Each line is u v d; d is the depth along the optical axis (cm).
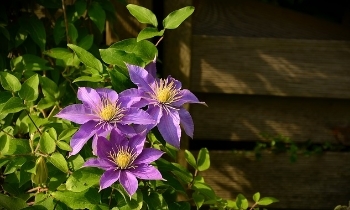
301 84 139
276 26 138
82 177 94
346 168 145
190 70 139
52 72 125
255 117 143
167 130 94
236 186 147
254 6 137
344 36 137
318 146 144
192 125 97
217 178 147
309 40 137
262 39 137
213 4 137
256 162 145
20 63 121
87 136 93
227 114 143
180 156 144
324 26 137
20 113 122
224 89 140
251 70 139
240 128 144
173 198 108
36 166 98
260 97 142
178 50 138
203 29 138
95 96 96
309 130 144
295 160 144
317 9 137
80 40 125
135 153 93
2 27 123
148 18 105
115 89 100
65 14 122
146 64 102
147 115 93
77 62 119
